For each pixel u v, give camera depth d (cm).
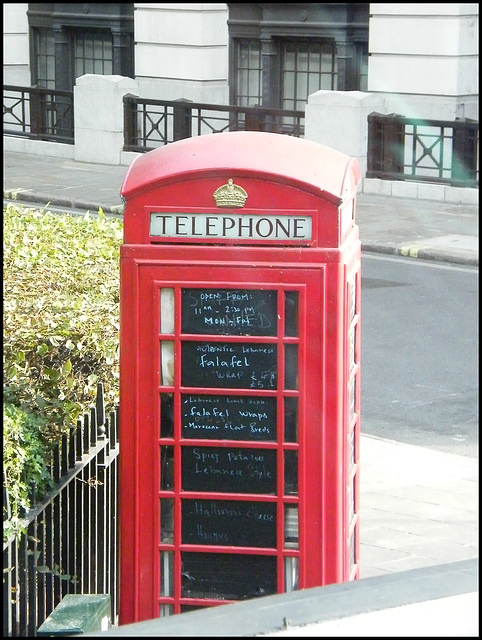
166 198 408
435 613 328
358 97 1991
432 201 1927
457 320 1180
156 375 420
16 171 2252
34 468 434
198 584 438
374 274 1425
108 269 604
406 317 1191
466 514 687
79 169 2284
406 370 1002
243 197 404
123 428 425
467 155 1911
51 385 495
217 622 319
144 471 427
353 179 439
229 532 432
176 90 2450
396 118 1964
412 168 1980
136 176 412
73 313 521
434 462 780
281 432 420
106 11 2584
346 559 441
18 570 411
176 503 430
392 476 753
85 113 2373
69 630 398
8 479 409
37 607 433
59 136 2486
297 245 405
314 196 402
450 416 884
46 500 434
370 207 1864
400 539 649
